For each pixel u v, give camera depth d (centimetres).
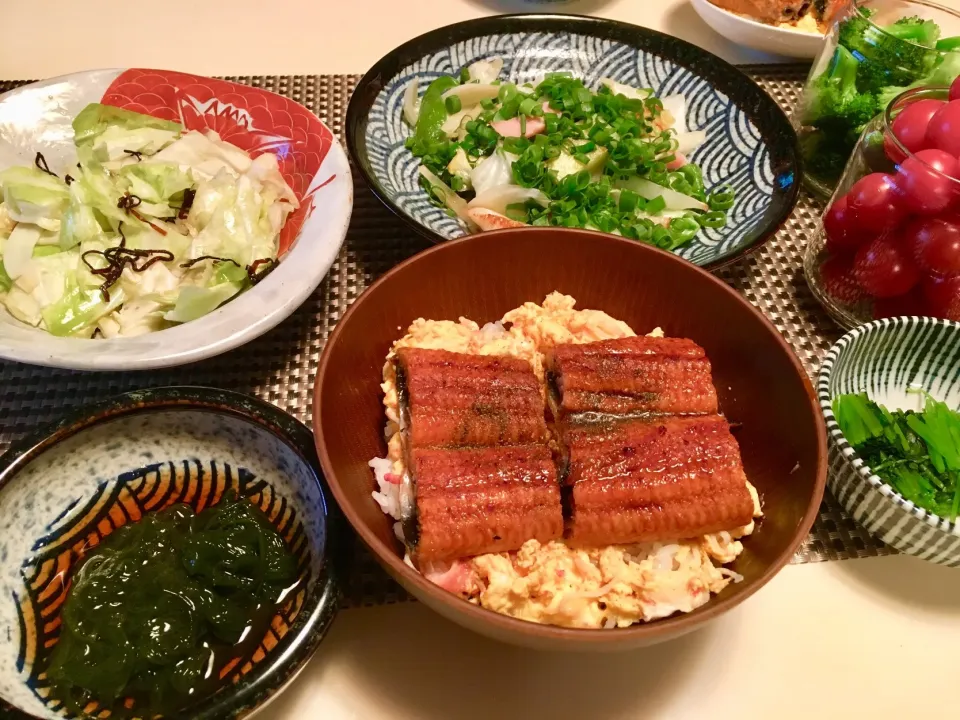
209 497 29
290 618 26
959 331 33
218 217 35
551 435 28
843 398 32
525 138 43
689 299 31
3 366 34
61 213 36
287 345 35
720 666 27
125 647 24
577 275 33
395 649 27
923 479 30
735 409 30
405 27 54
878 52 41
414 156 43
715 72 46
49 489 27
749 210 40
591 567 26
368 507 27
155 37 51
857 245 36
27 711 22
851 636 29
